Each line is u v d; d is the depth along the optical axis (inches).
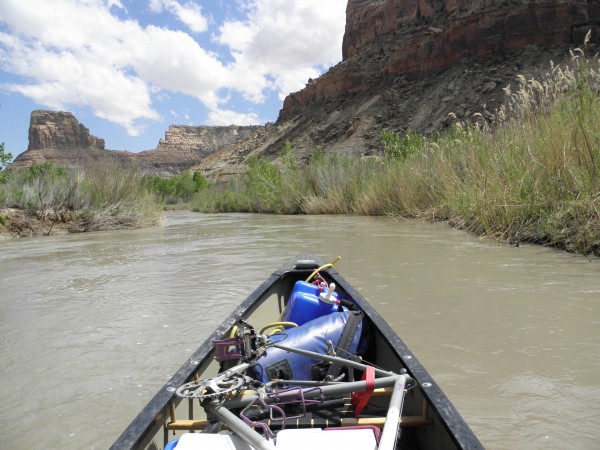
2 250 426.9
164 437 82.4
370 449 65.9
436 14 3838.6
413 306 189.5
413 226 486.6
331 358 99.9
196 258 335.3
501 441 96.1
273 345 103.0
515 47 2864.2
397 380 84.5
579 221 294.2
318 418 89.6
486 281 225.1
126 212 645.3
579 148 311.1
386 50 3927.2
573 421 102.6
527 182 345.7
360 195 747.4
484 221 372.5
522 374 125.5
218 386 81.8
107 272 293.4
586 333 153.5
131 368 140.8
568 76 336.8
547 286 211.3
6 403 121.9
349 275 252.4
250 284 241.4
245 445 69.5
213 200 1342.3
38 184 612.1
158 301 214.5
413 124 2866.6
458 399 113.3
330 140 3503.9
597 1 2731.3
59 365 144.7
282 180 966.4
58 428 109.7
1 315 201.5
